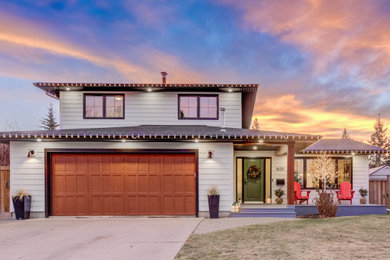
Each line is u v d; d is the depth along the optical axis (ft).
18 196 32.19
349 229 23.49
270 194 44.37
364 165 45.83
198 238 21.20
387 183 41.83
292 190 33.68
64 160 34.01
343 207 38.60
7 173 34.30
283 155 44.60
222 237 21.27
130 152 34.12
